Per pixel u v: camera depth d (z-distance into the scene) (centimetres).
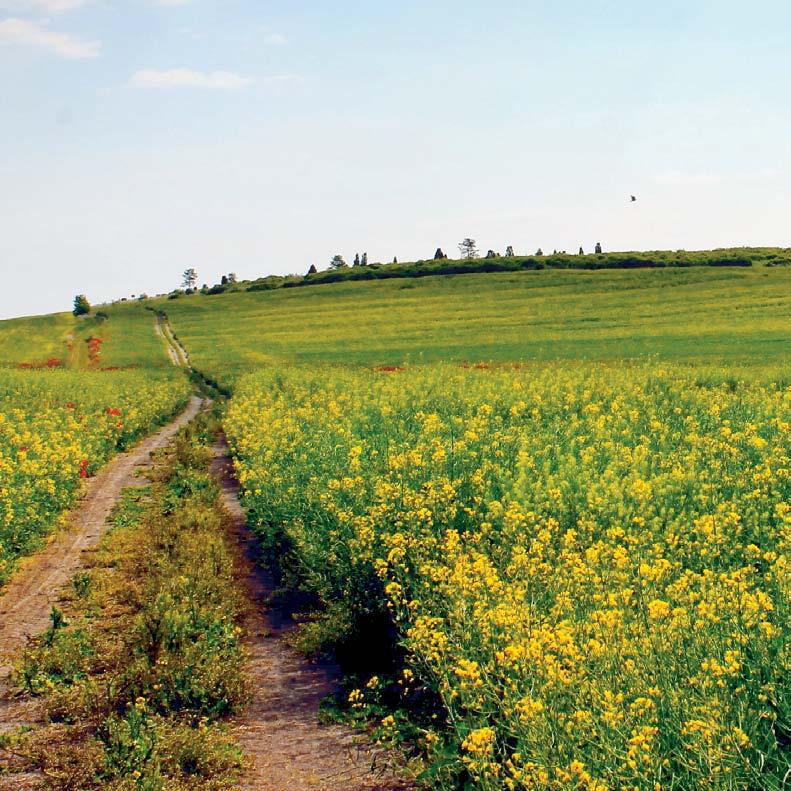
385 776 677
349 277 14312
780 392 2280
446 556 873
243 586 1198
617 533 854
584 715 505
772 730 499
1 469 1581
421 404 2289
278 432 1839
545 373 3038
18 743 764
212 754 708
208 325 10756
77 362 7856
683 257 12875
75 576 1235
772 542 866
